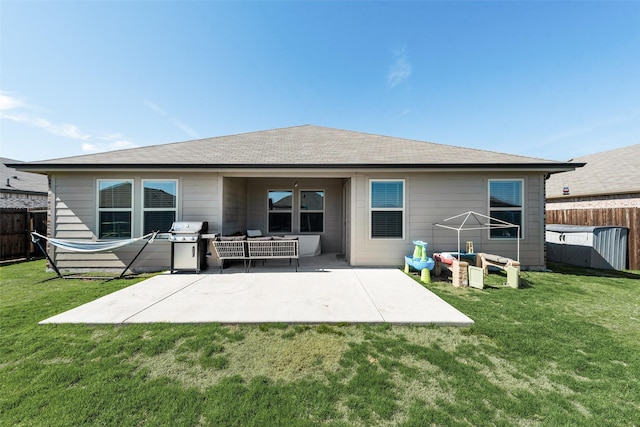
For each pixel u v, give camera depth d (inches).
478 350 107.7
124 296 171.9
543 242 263.9
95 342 112.7
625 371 94.0
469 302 162.7
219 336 118.3
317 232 361.7
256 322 130.9
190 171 256.7
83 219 256.1
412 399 80.4
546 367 96.5
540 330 124.4
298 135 367.6
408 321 131.4
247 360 100.3
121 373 91.7
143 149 295.1
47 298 170.9
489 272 249.3
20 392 82.0
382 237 267.7
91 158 259.1
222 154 277.1
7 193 488.1
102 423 71.1
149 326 126.8
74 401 78.5
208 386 85.9
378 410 75.9
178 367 96.0
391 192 268.2
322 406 77.4
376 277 224.5
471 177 266.4
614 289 192.7
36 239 226.2
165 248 256.8
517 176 265.1
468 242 256.2
